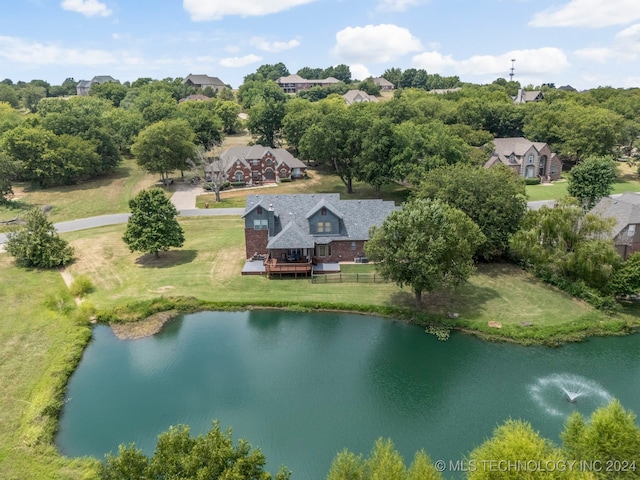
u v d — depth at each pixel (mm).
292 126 110500
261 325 42000
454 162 77688
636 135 115375
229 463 17375
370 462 19844
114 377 34531
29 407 29859
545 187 94062
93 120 108188
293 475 25047
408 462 25625
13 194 86438
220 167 91188
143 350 38250
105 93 179875
